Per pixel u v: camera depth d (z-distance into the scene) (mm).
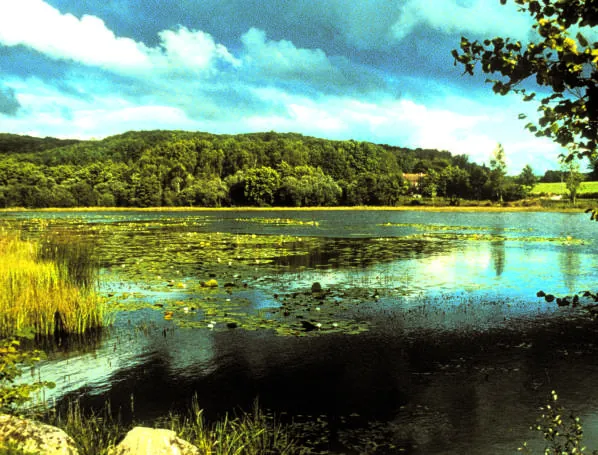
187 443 5059
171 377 8375
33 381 8195
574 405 7156
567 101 2924
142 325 11297
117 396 7629
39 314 10836
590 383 7926
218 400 7484
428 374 8422
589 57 2699
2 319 10609
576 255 23062
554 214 67500
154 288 15312
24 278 12211
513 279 16891
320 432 6508
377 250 25000
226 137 162500
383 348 9719
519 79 3016
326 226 43281
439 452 5973
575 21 2748
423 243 28453
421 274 17891
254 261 21000
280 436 6398
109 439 6070
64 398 7543
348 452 6008
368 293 14578
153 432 4883
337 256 22641
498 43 3059
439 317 11977
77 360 9195
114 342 10180
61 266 14055
